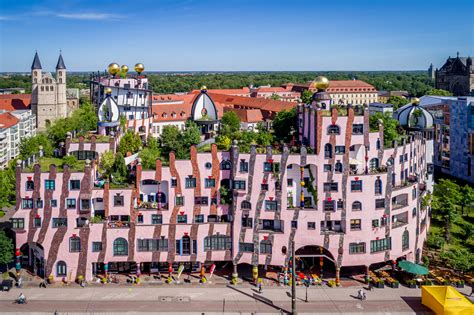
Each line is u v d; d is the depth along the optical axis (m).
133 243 103.81
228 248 106.12
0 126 198.25
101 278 104.75
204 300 97.38
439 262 115.56
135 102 168.00
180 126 190.75
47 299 96.69
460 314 88.69
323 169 104.00
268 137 120.06
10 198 144.50
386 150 109.31
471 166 171.12
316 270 111.00
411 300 97.69
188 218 106.81
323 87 111.56
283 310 93.56
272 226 107.31
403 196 111.50
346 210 104.44
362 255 105.00
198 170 106.19
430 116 140.62
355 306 95.12
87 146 117.62
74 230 102.94
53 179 102.38
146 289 101.81
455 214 128.50
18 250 103.50
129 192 104.94
